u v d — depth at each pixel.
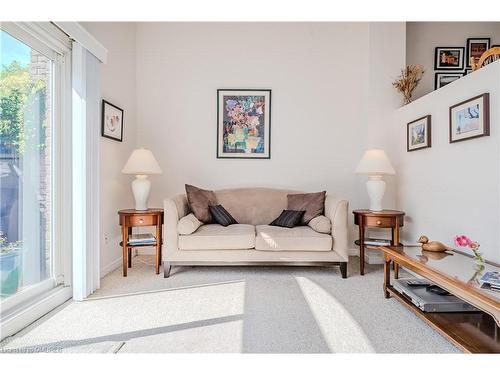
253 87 4.29
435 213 3.11
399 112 3.88
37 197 2.38
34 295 2.32
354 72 4.26
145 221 3.28
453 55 4.29
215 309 2.41
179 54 4.26
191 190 3.68
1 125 2.04
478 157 2.51
